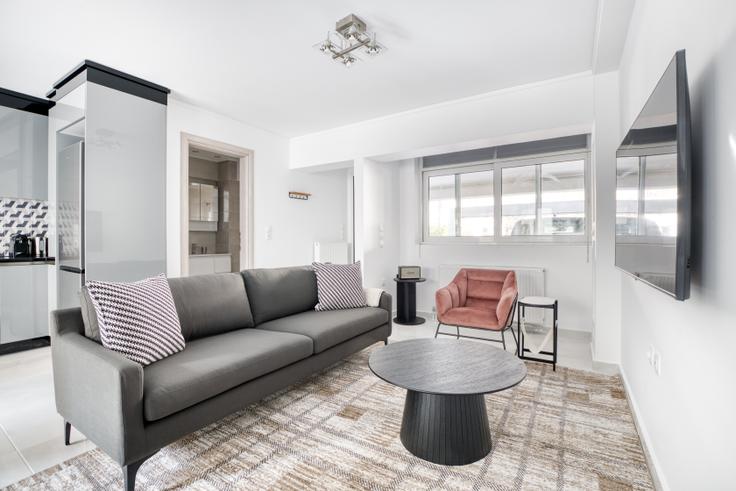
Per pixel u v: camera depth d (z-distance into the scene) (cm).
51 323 190
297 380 242
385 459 180
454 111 388
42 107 380
